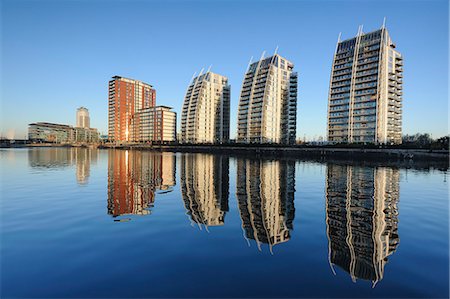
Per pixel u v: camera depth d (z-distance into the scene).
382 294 8.31
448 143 82.81
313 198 23.73
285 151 112.88
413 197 24.62
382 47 107.00
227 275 9.34
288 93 143.12
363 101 110.81
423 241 12.90
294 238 13.24
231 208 19.56
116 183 30.31
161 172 42.97
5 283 8.56
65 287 8.41
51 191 24.61
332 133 120.31
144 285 8.59
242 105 150.25
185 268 9.78
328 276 9.38
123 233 13.36
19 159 67.31
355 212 18.80
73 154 103.50
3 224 14.47
